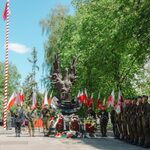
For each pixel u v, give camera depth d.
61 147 22.14
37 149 20.66
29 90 68.25
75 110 34.62
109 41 38.44
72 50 48.50
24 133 38.97
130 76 48.31
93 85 48.75
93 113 34.16
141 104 23.28
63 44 55.00
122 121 27.75
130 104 25.61
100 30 42.78
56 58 36.00
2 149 20.41
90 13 45.34
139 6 28.83
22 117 32.59
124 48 35.31
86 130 33.19
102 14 42.88
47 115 33.81
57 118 33.56
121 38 32.09
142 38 29.34
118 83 45.72
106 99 47.84
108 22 39.53
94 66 44.34
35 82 69.31
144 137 22.72
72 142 26.31
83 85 48.62
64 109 34.38
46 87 57.16
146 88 51.53
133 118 24.41
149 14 28.30
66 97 34.91
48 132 33.41
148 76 50.06
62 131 33.25
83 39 46.28
